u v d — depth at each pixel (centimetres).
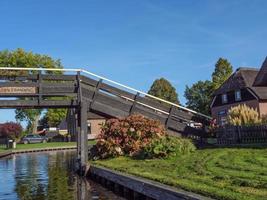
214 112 6956
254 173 1390
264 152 1972
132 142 2495
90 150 2573
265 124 2695
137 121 2534
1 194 1828
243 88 6281
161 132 2541
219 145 2606
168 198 1188
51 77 2567
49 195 1734
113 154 2486
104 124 2584
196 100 10781
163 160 2091
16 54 7694
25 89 2525
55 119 9056
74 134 7894
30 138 8031
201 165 1709
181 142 2248
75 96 2592
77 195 1697
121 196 1630
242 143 2606
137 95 2759
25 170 2992
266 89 6159
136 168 1817
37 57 7831
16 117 8312
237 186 1162
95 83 2661
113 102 2703
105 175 1903
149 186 1329
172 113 2834
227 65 9688
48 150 6056
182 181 1309
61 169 2955
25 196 1744
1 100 2481
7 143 6366
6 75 2520
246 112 2938
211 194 1062
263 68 4588
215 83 9575
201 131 2867
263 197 996
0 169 3148
